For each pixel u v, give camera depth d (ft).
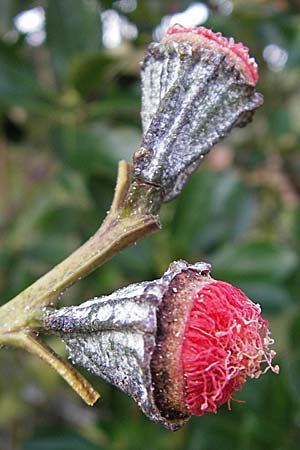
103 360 0.33
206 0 0.56
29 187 0.66
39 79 0.56
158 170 0.35
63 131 0.53
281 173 0.65
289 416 0.49
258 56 0.59
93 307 0.33
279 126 0.59
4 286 0.56
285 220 0.68
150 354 0.31
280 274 0.51
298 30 0.56
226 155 0.64
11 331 0.34
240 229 0.54
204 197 0.54
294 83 0.61
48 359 0.33
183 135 0.35
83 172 0.53
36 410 0.66
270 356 0.33
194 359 0.31
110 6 0.56
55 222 0.57
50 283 0.34
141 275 0.53
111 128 0.53
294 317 0.50
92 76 0.52
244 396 0.50
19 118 0.62
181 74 0.35
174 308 0.32
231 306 0.32
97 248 0.35
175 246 0.53
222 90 0.36
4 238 0.59
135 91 0.55
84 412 0.65
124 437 0.56
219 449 0.50
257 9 0.55
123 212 0.35
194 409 0.32
